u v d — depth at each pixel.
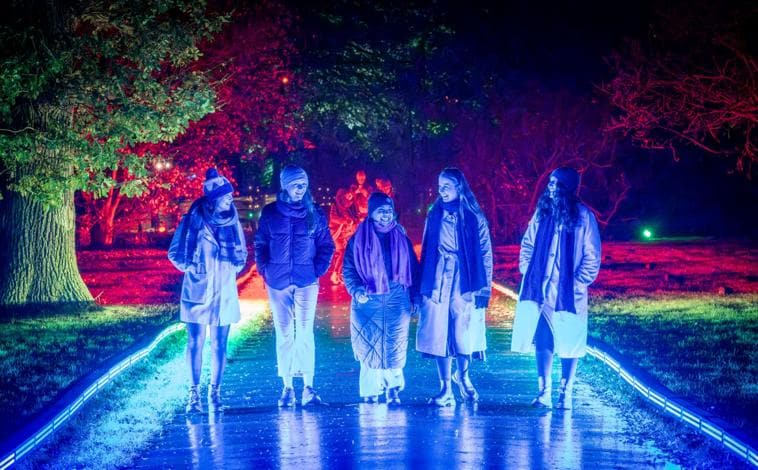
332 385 10.17
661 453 7.29
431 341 8.86
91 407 8.88
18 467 6.91
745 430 7.33
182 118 16.77
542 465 6.99
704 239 34.75
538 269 8.80
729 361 10.72
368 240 8.94
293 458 7.27
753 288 18.47
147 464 7.23
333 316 16.17
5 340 13.34
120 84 16.28
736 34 20.92
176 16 19.73
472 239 8.85
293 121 30.12
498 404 9.05
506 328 14.21
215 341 9.11
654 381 9.19
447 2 32.81
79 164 16.19
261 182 40.12
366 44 31.91
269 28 28.08
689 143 32.88
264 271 9.10
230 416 8.78
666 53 23.28
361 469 6.95
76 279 17.78
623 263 24.84
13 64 14.77
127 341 13.11
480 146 34.91
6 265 17.45
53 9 16.12
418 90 33.38
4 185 17.56
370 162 38.94
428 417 8.50
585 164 34.00
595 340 11.62
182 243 9.02
